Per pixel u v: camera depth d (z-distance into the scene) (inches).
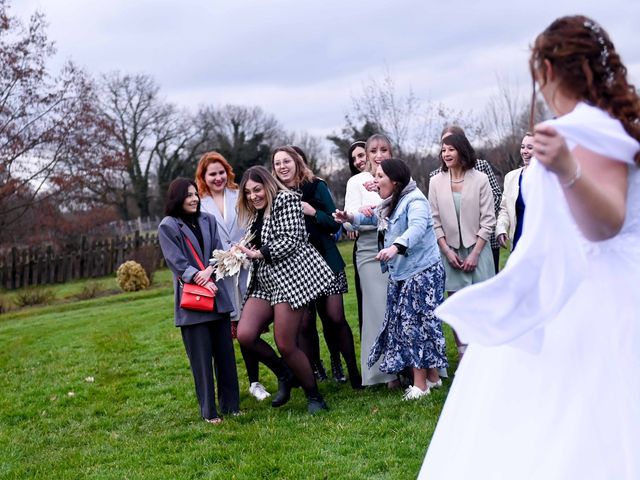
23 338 453.7
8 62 888.3
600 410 80.4
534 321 80.4
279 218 209.9
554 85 85.7
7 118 919.0
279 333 208.7
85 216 1032.8
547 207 78.7
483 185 233.9
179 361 320.2
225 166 257.6
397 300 214.4
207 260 220.7
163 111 1760.6
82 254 1020.5
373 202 235.8
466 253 235.3
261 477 167.8
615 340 82.4
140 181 1733.5
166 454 192.1
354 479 159.9
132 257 900.0
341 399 228.1
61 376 315.3
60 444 217.6
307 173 241.4
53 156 973.2
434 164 777.6
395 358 212.7
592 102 84.0
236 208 220.5
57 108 949.2
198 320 214.8
